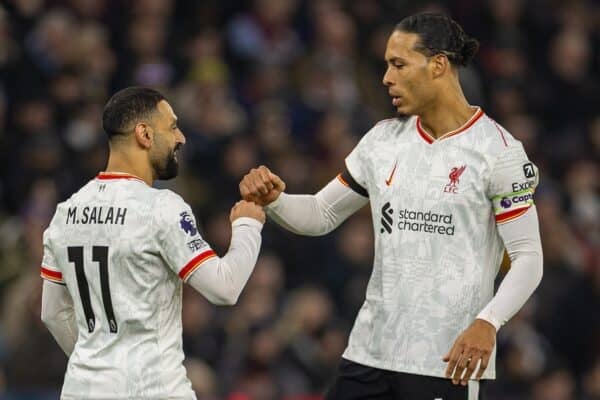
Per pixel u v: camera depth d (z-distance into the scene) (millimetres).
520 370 40875
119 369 19859
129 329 19969
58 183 41812
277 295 40562
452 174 20625
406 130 21328
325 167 44750
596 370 42500
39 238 38469
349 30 51250
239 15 50844
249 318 38812
